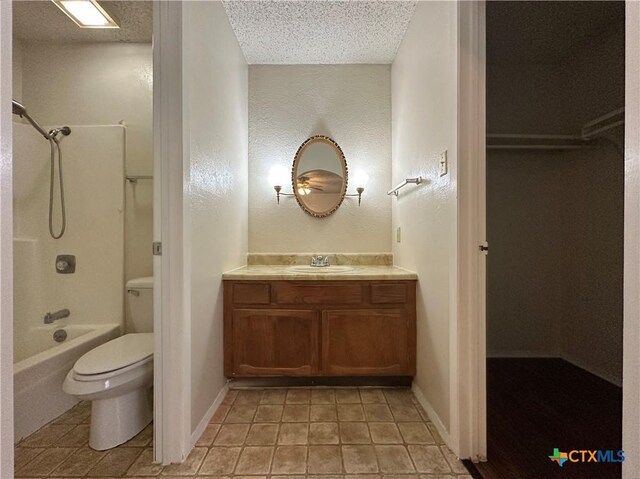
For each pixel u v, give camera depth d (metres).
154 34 1.35
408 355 2.00
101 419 1.46
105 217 2.17
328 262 2.49
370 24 2.13
